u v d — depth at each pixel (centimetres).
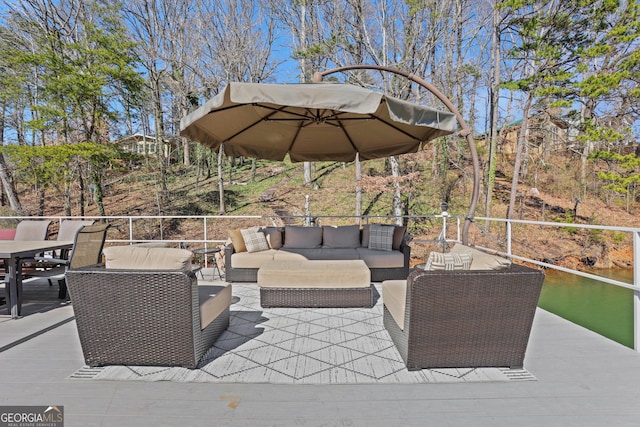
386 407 175
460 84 1103
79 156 899
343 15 946
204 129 377
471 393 188
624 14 797
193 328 213
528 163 1291
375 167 1427
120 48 880
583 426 159
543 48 848
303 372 212
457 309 206
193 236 1087
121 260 242
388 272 443
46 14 886
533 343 255
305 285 338
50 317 320
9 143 903
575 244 976
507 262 217
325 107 236
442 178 1233
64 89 817
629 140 997
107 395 187
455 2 923
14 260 316
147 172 1526
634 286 242
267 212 1176
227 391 191
